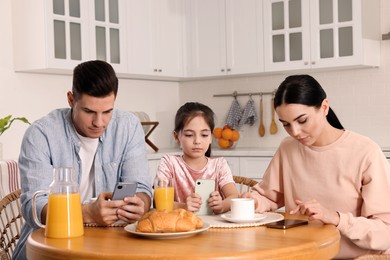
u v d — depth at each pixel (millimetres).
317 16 4867
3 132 4359
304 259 1760
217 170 2908
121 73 4984
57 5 4461
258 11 5148
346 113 5129
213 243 1815
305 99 2211
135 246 1791
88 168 2475
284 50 5039
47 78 4789
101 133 2312
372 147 2312
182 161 2922
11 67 4527
